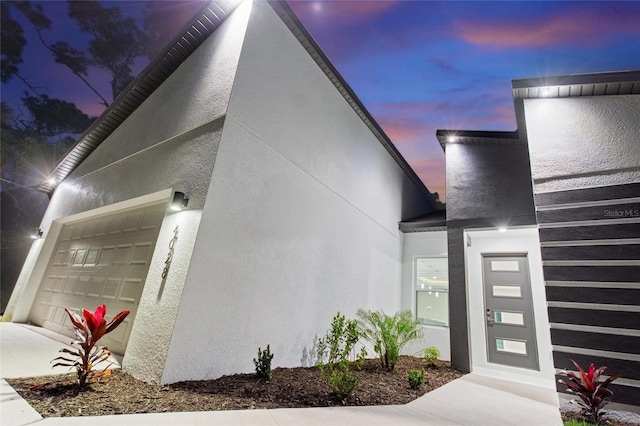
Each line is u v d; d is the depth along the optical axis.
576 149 3.97
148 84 5.68
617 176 3.65
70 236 6.79
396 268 7.89
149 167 4.70
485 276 6.23
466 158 6.77
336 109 6.07
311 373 4.05
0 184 16.52
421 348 6.85
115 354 3.95
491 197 6.25
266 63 4.38
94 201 5.90
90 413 2.11
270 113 4.36
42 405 2.17
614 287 3.35
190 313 3.04
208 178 3.41
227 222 3.52
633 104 3.84
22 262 15.73
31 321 6.46
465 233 6.27
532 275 5.78
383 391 3.54
